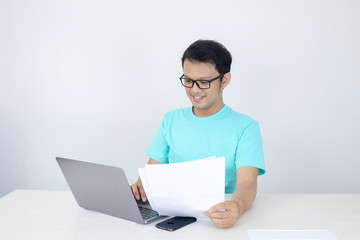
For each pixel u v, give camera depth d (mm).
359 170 2725
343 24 2625
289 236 1028
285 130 2730
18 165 2893
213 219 1078
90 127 2832
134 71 2770
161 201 1129
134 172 2840
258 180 2777
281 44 2672
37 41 2791
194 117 1600
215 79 1363
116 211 1186
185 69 1372
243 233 1057
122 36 2750
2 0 2770
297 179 2766
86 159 2857
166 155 1712
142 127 2807
